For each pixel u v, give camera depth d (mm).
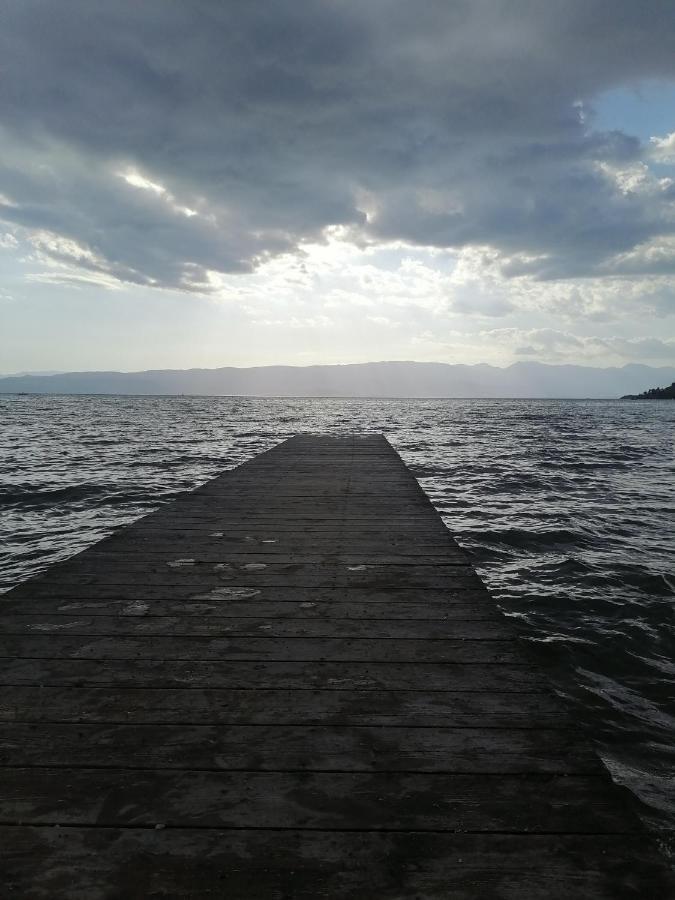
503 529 8539
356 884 1319
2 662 2426
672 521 9188
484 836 1471
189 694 2184
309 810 1562
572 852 1419
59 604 3100
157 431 31719
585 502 10938
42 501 10727
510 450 21938
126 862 1377
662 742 3145
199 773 1716
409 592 3365
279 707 2100
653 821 2467
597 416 62312
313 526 5055
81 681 2271
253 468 9039
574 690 3740
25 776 1689
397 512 5668
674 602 5383
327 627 2848
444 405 115625
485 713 2072
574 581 6031
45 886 1301
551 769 1748
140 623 2861
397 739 1904
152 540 4527
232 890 1301
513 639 2727
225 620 2914
